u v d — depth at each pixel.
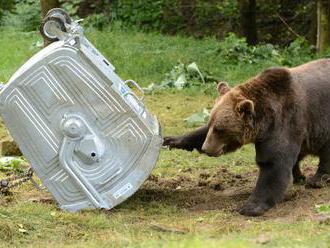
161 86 23.67
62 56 11.38
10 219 11.09
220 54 27.89
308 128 12.64
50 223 11.16
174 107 21.11
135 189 11.85
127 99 11.73
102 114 11.59
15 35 30.91
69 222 11.22
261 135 11.98
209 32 37.03
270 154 12.03
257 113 11.88
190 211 12.25
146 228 11.05
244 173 14.86
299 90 12.44
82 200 11.81
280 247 9.72
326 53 27.56
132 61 26.17
